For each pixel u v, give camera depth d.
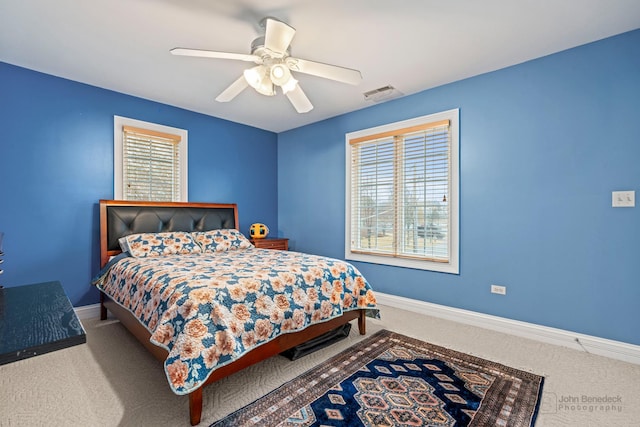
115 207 3.14
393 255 3.50
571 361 2.17
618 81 2.21
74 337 0.90
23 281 2.75
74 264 3.02
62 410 1.62
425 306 3.22
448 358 2.22
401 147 3.46
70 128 2.98
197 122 3.91
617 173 2.22
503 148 2.73
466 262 2.96
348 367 2.09
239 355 1.65
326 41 2.29
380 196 3.65
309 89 3.17
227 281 1.86
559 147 2.45
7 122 2.67
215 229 3.86
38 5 1.87
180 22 2.05
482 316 2.84
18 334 0.91
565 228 2.44
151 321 1.83
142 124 3.43
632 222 2.17
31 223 2.79
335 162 4.09
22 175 2.74
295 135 4.63
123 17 2.00
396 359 2.21
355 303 2.54
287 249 4.39
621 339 2.21
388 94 3.31
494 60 2.59
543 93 2.52
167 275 2.00
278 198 4.89
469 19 2.03
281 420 1.56
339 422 1.55
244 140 4.44
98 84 3.07
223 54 1.94
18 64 2.67
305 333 2.15
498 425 1.52
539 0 1.84
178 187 3.77
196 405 1.52
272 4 1.87
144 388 1.84
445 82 3.02
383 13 1.96
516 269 2.67
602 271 2.29
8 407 1.65
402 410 1.64
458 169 2.99
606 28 2.13
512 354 2.28
